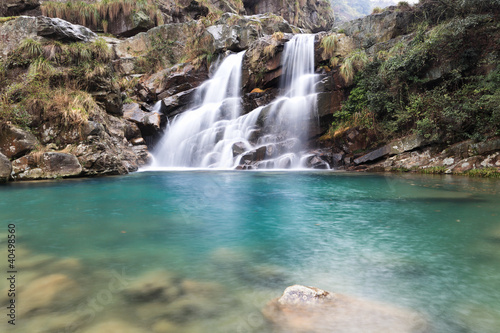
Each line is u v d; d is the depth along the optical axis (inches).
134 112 668.7
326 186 343.9
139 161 583.5
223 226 186.1
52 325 81.4
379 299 96.2
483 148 436.5
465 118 458.6
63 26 568.7
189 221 197.8
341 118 626.2
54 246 148.4
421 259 131.0
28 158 411.2
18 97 472.1
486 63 483.2
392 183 363.9
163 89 791.7
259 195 293.4
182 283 107.7
